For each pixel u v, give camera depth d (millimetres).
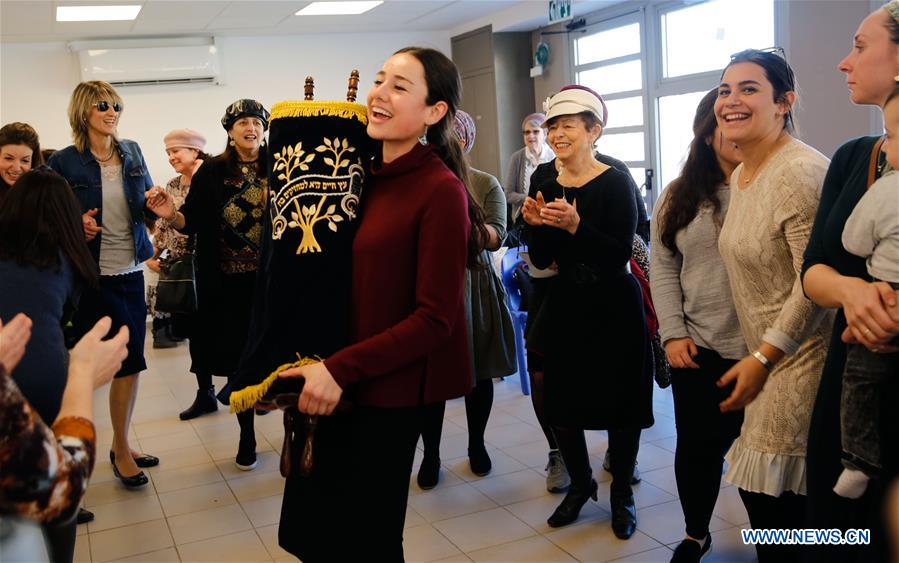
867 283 1550
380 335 1629
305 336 1660
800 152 1962
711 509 2467
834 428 1658
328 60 9297
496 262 4562
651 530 2814
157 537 2990
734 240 2029
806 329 1846
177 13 7352
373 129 1689
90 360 1328
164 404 4914
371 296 1685
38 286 1969
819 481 1696
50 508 1100
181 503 3316
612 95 8227
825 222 1722
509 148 9266
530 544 2762
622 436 2770
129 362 3363
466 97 9664
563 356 2668
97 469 3750
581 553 2678
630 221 2602
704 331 2346
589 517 2945
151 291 6719
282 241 1667
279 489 3439
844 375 1580
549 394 2730
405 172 1711
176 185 5070
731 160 2293
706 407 2365
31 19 6996
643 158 7922
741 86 1976
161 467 3764
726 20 6777
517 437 3902
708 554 2604
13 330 1321
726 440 2355
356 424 1730
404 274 1687
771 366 1877
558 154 2703
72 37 8008
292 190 1674
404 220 1671
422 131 1729
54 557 2189
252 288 3416
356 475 1737
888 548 1529
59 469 1106
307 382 1589
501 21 8820
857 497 1575
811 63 5469
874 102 1753
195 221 3398
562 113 2641
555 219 2498
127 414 3467
